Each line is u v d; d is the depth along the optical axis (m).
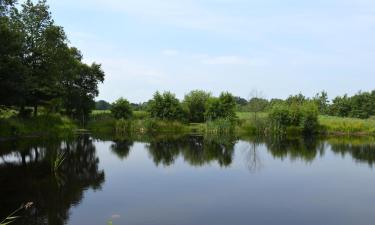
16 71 35.38
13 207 13.09
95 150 31.67
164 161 25.66
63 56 50.66
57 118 51.88
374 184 18.31
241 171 21.83
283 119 59.41
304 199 15.00
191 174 20.53
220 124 58.34
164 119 63.00
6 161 23.27
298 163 25.53
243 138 49.25
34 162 23.02
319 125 62.50
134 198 14.73
